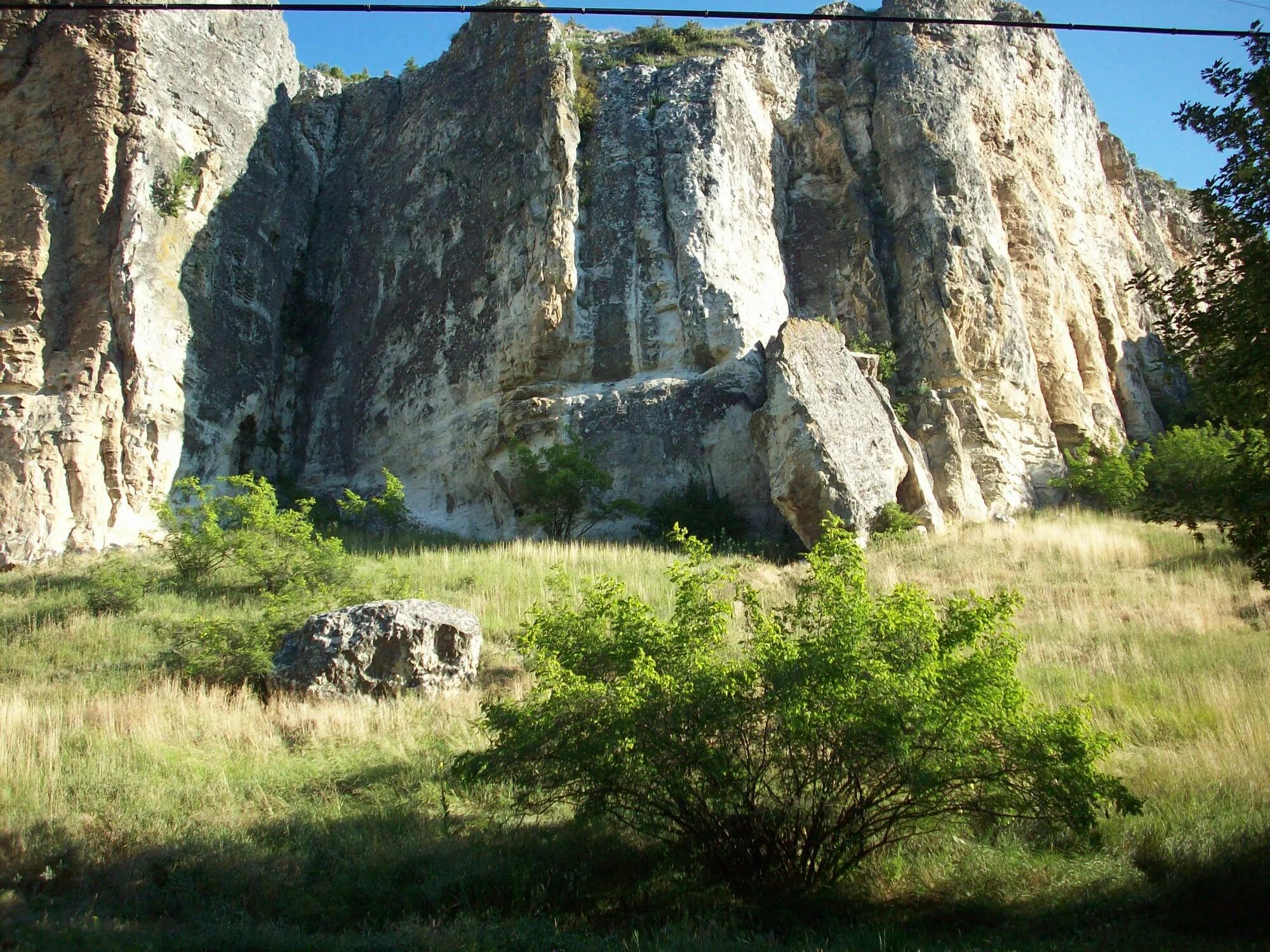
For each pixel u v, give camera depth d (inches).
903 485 933.2
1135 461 1088.8
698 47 1279.5
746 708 324.2
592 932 299.6
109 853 345.7
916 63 1243.8
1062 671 516.7
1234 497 339.6
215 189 1130.0
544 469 971.9
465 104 1263.5
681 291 1058.7
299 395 1226.6
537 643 360.5
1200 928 285.0
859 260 1160.2
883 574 738.8
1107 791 316.5
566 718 327.3
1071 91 1470.2
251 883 325.4
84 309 989.8
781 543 906.1
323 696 516.1
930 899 315.3
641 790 328.8
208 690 519.8
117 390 969.5
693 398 1000.9
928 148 1176.8
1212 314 345.7
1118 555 773.3
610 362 1050.1
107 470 946.1
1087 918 293.6
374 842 355.9
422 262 1210.6
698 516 922.1
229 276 1131.9
